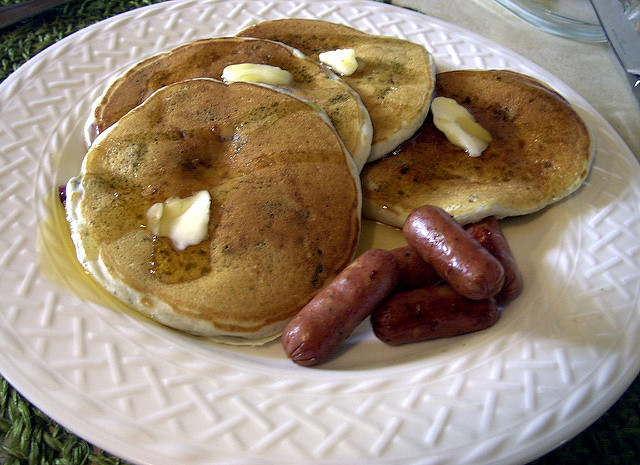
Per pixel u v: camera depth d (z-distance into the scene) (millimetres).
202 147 257
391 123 273
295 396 207
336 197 247
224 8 333
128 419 195
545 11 386
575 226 260
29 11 342
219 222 238
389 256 226
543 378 214
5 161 258
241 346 227
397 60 299
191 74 285
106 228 237
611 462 218
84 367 205
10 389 217
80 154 274
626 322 230
